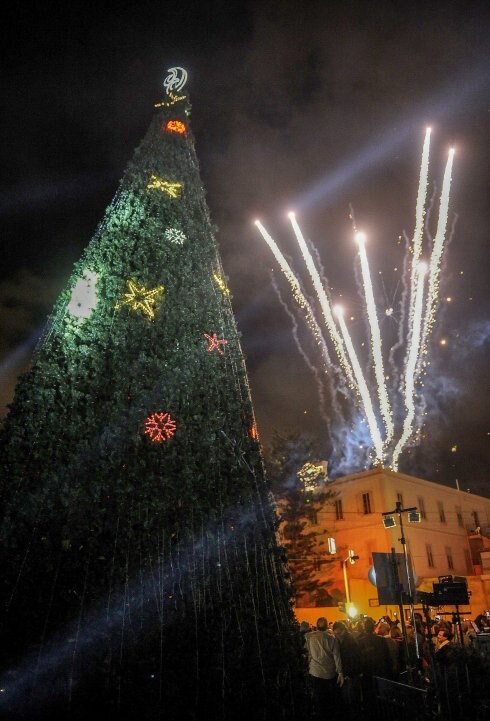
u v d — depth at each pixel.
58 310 6.81
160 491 5.90
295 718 5.42
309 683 5.78
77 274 7.04
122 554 5.45
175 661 5.20
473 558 37.03
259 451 7.17
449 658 8.02
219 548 5.95
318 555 28.95
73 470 5.62
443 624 11.83
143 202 7.97
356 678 8.51
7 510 5.27
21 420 5.80
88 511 5.49
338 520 33.94
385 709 7.28
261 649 5.58
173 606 5.44
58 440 5.78
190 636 5.36
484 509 41.59
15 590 5.00
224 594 5.75
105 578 5.29
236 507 6.32
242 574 5.96
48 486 5.45
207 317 7.58
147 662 5.09
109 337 6.57
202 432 6.52
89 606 5.13
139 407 6.24
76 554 5.29
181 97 9.95
